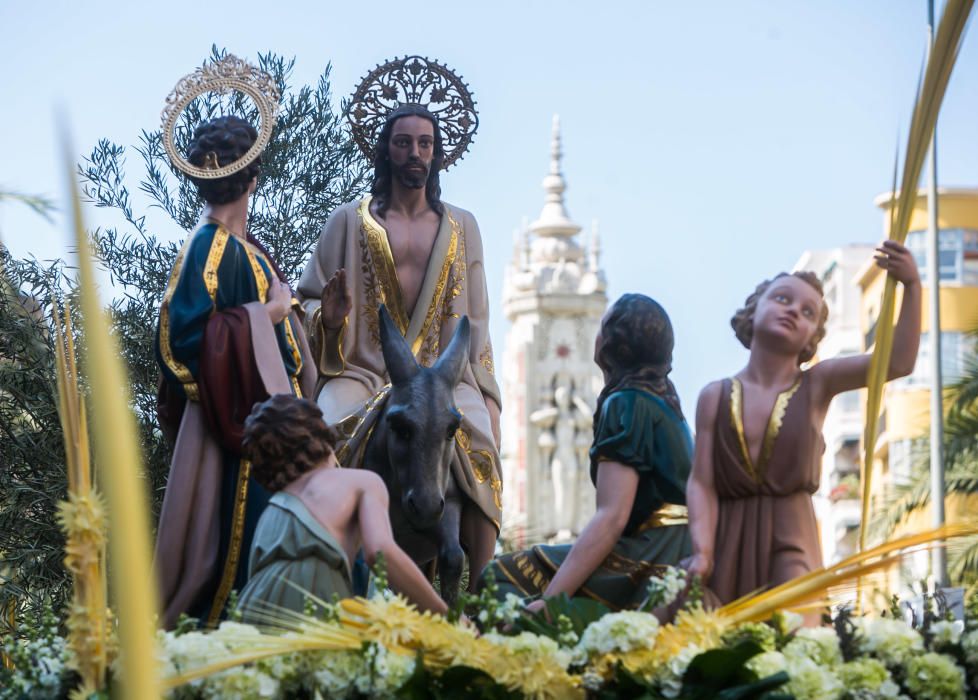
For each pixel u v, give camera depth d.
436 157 11.86
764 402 8.55
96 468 7.49
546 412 78.19
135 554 3.83
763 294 8.74
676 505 8.94
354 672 7.12
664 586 7.63
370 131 12.32
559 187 82.88
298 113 18.53
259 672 7.15
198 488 9.88
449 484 10.64
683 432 9.03
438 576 11.88
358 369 11.20
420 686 7.09
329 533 8.08
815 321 8.63
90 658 7.11
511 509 78.12
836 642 7.71
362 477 8.28
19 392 16.11
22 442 16.05
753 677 7.22
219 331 9.99
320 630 7.13
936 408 24.12
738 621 7.51
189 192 18.11
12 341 15.66
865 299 49.56
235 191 10.47
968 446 22.39
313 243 18.16
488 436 10.95
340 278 10.95
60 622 11.20
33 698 7.67
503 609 7.56
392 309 11.52
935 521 22.03
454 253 11.65
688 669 7.20
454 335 10.41
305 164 18.45
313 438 8.36
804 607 7.69
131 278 17.77
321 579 7.98
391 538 8.08
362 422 10.34
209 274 10.15
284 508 8.17
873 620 8.05
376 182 11.84
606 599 8.77
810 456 8.49
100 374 3.86
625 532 8.95
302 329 10.66
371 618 7.17
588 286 79.88
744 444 8.48
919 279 8.13
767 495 8.50
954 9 7.09
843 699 7.56
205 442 9.94
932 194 25.14
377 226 11.59
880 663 7.67
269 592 7.95
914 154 7.77
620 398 8.98
